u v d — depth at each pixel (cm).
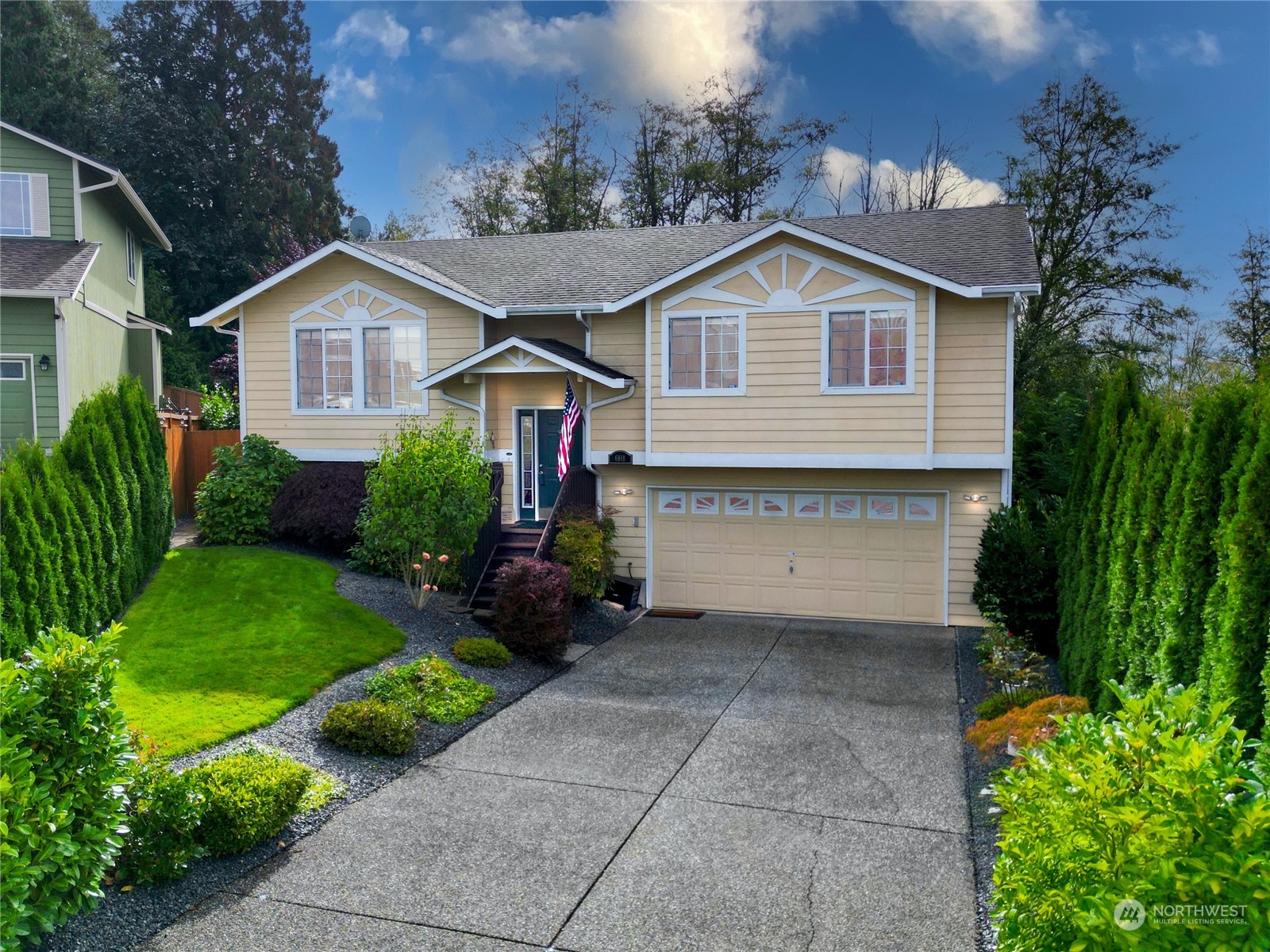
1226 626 634
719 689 1197
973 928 608
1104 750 427
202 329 3803
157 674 1020
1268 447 632
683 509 1716
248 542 1672
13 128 1930
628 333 1708
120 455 1302
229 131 3991
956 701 1148
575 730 1029
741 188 3738
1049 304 2811
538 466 1812
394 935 603
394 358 1773
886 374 1496
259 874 685
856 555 1625
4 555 946
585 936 603
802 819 789
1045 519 1598
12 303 1800
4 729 563
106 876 652
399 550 1375
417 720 1016
